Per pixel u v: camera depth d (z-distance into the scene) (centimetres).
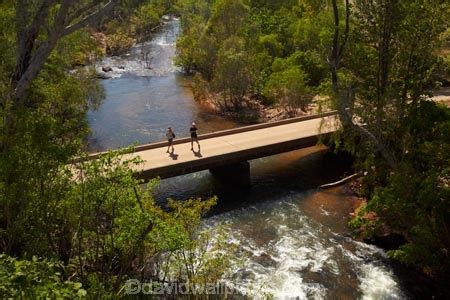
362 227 2303
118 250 1504
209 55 5272
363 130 2220
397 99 2241
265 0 7200
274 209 2539
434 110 2125
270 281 1911
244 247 2159
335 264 2047
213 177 2930
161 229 1371
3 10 1648
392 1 2180
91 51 5756
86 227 1373
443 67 2417
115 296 1260
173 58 6197
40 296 644
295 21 6003
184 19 7188
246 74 4503
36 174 1112
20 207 1148
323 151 3344
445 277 1875
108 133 3962
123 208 1342
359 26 2330
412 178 1873
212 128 4103
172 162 2567
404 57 2270
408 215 1867
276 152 2912
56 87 2377
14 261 675
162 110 4572
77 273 1377
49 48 1502
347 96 2253
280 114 4375
